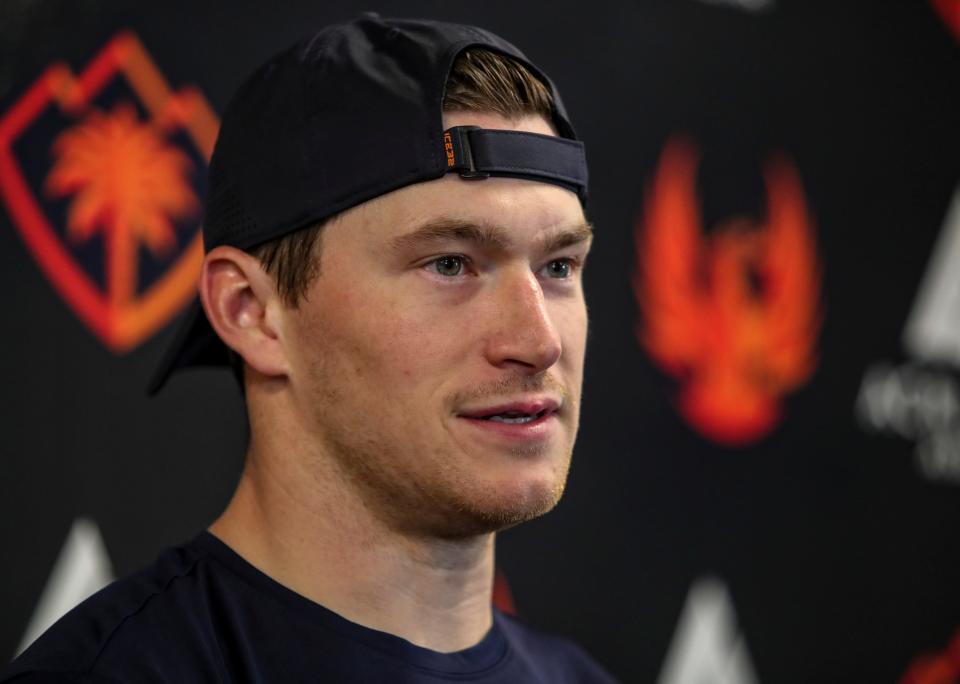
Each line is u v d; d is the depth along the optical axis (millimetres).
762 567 5188
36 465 3809
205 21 4199
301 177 2521
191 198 4145
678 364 5039
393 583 2576
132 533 3955
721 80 5238
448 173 2434
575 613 4727
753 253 5258
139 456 3998
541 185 2520
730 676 5062
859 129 5598
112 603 2414
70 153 3920
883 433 5566
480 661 2725
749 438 5207
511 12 4762
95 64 3979
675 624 4953
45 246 3865
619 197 4906
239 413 4215
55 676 2172
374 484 2512
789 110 5410
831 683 5320
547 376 2488
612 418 4855
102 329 3963
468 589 2707
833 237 5477
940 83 5879
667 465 4980
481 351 2436
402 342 2426
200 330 2891
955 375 5801
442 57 2527
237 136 2686
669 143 5059
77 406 3895
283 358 2590
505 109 2545
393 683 2500
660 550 4938
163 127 4098
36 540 3785
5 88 3814
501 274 2477
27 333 3820
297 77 2611
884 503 5543
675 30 5137
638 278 4938
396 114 2467
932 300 5746
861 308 5539
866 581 5469
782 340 5316
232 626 2459
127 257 4016
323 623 2510
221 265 2652
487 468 2432
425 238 2418
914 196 5727
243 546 2656
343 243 2477
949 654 5668
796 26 5473
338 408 2502
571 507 4754
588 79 4891
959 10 5980
